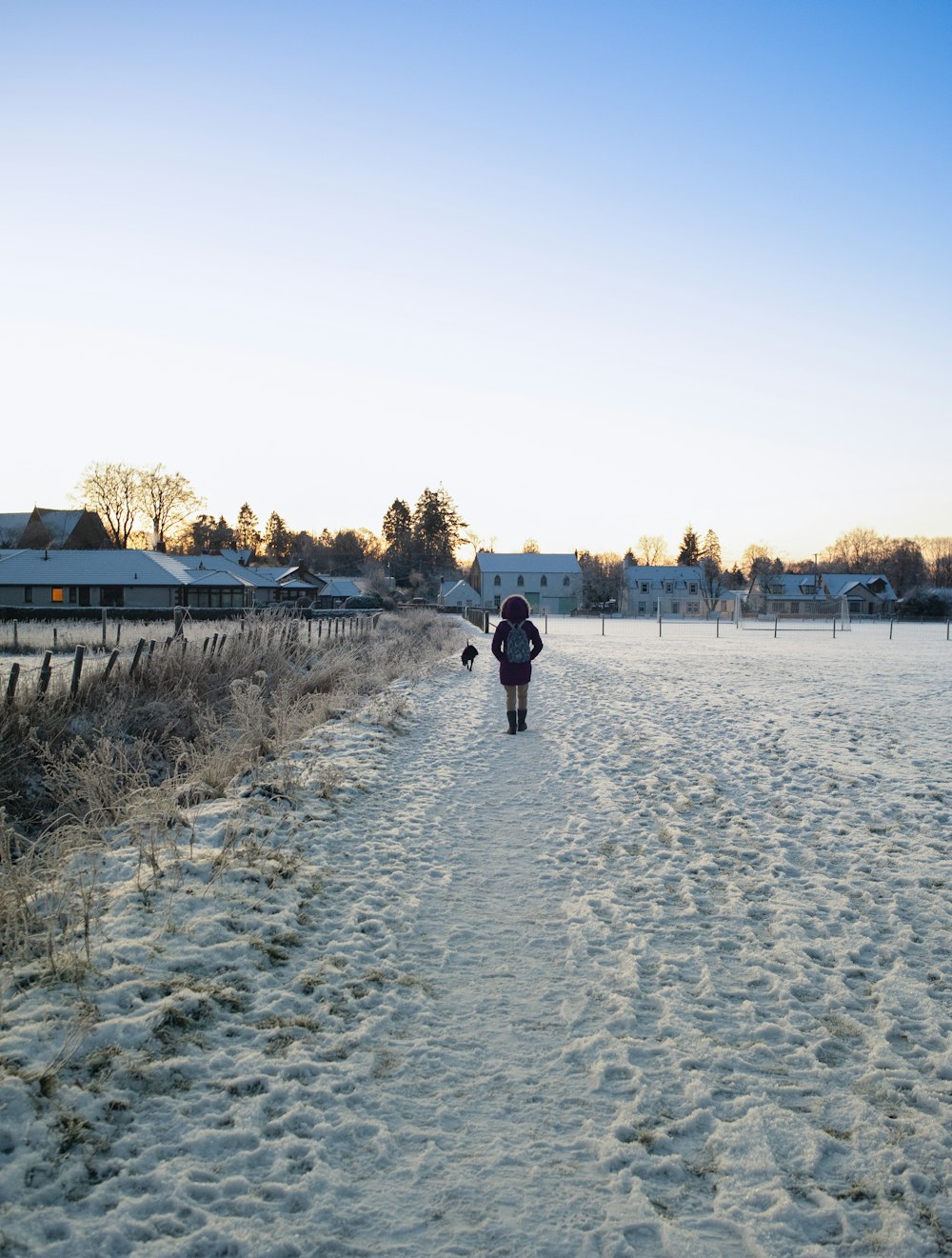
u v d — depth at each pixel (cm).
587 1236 281
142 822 652
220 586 6800
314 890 574
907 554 14012
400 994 445
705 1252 277
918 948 519
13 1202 274
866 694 1908
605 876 651
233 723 1228
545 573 12812
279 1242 270
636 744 1220
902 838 750
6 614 5294
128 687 1411
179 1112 329
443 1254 271
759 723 1427
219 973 439
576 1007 439
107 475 10062
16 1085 318
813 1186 309
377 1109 345
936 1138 334
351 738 1123
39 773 1005
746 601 11088
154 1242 267
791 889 622
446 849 706
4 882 484
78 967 412
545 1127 339
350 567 15488
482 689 1998
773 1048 403
